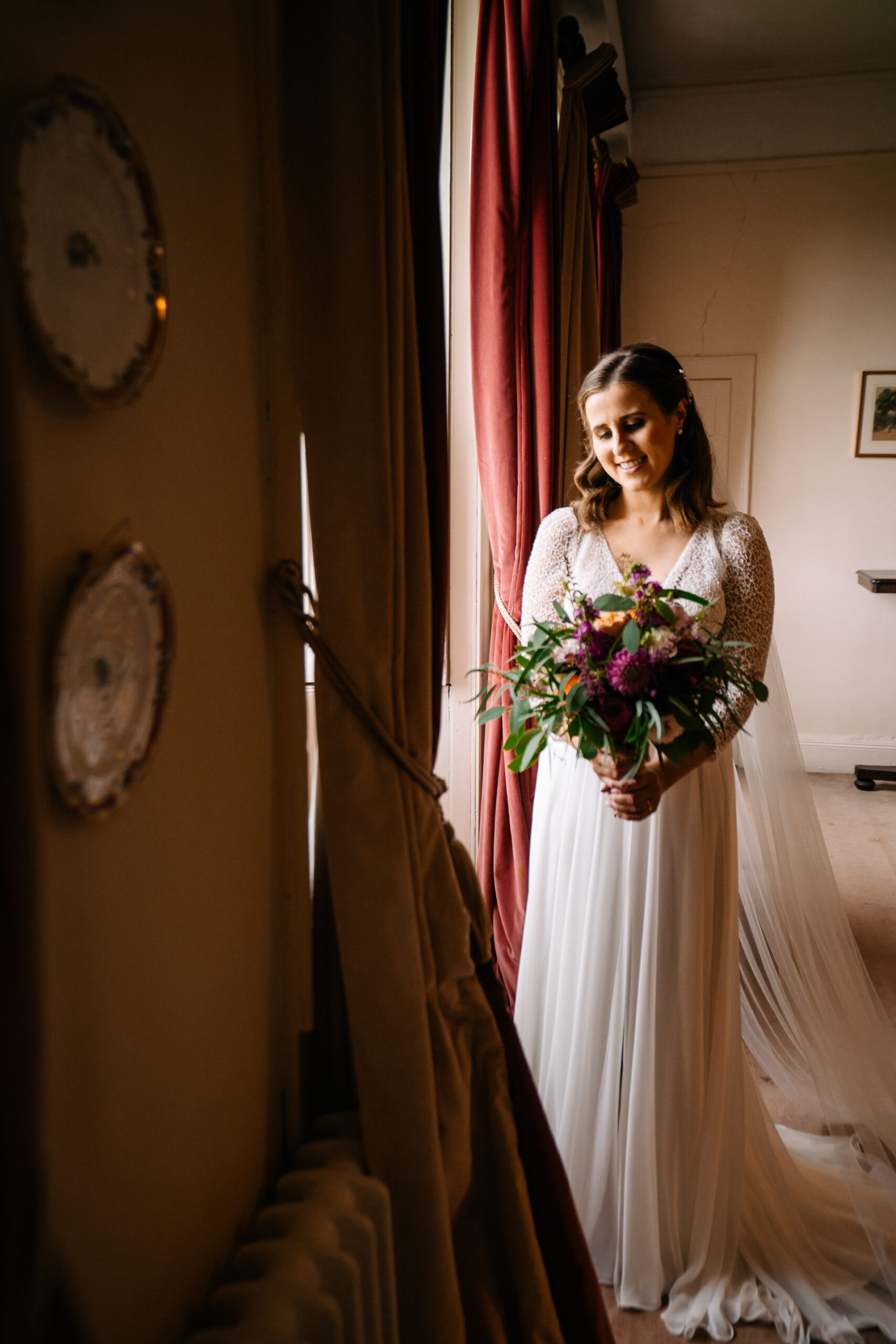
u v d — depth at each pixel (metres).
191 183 0.91
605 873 1.87
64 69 0.70
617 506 2.03
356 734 1.15
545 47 2.59
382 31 1.10
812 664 5.87
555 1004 2.03
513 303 2.48
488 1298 1.32
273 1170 1.20
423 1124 1.16
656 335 5.78
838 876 4.20
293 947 1.21
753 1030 2.58
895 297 5.49
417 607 1.23
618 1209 1.87
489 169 2.42
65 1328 0.71
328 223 1.09
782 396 5.69
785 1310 1.78
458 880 1.34
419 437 1.22
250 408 1.07
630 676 1.52
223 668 1.01
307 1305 0.88
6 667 0.53
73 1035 0.74
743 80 5.41
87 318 0.70
